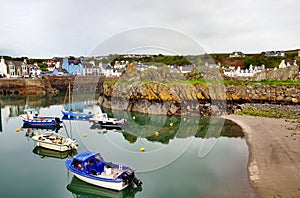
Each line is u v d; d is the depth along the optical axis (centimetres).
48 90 5700
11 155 1619
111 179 1047
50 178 1243
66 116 2820
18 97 4981
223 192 988
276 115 2622
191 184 1053
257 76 4547
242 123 2266
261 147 1557
